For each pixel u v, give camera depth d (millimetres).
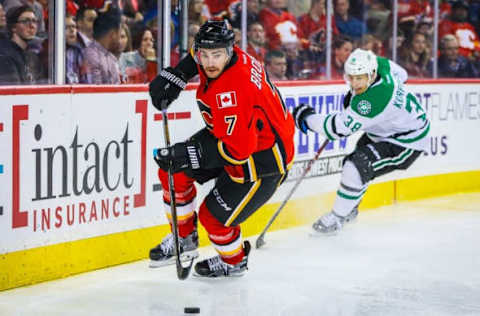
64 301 5383
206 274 6109
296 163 8383
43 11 6301
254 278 6148
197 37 5156
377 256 7004
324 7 9227
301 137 8430
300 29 9008
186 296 5590
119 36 7277
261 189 5715
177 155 5297
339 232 8078
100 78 7215
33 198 5762
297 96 8445
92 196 6242
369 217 8961
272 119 5531
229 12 8297
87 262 6254
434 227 8398
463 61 11133
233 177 5652
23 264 5730
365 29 9766
